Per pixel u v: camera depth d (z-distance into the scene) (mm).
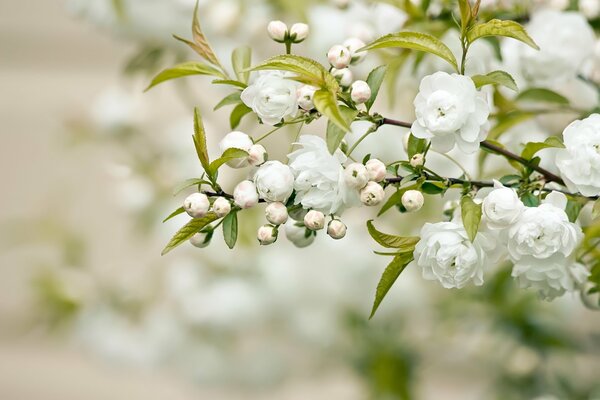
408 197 758
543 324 1141
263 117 758
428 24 895
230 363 1278
